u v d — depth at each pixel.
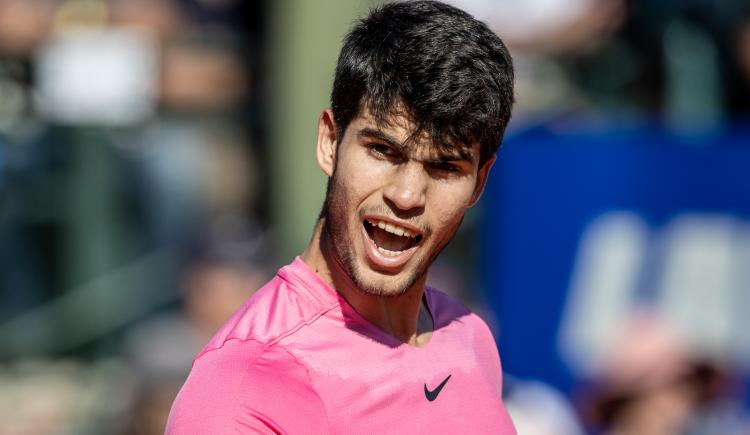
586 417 18.05
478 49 7.94
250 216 26.42
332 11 24.17
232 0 27.58
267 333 8.02
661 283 19.33
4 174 25.09
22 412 24.44
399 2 8.35
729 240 19.25
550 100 25.47
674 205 19.41
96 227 25.50
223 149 26.66
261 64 27.31
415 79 7.71
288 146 24.64
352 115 7.99
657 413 17.48
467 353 8.83
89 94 25.89
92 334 25.36
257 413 7.73
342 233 8.04
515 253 19.69
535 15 25.89
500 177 19.92
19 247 25.25
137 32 26.45
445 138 7.79
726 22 25.75
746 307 18.98
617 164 19.50
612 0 26.11
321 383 7.95
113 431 22.89
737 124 24.56
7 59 25.70
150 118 26.23
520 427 18.16
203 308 21.70
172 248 25.64
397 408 8.11
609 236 19.45
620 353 18.06
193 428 7.72
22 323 25.31
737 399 18.48
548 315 19.52
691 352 17.92
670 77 25.80
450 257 22.84
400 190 7.81
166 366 19.23
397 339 8.40
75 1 26.44
